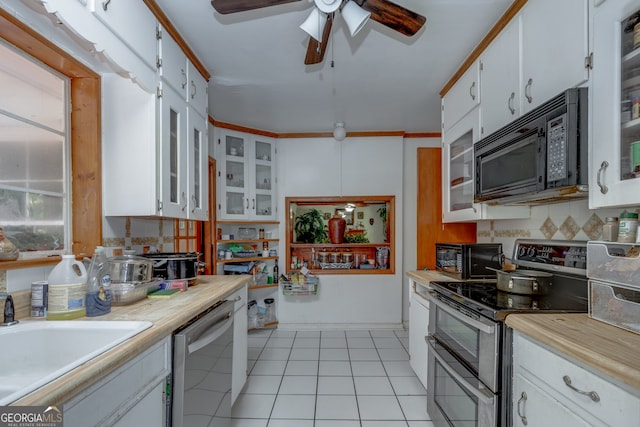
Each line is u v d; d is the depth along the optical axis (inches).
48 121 54.7
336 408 79.5
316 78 88.5
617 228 49.4
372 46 72.7
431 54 76.4
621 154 39.6
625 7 38.6
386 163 139.9
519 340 45.6
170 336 45.8
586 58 44.4
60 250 56.2
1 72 47.0
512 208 76.7
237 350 78.1
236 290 76.7
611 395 31.2
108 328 42.3
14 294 43.8
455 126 87.0
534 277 62.5
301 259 149.9
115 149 60.4
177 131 68.2
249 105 108.4
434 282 76.1
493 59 67.6
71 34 45.7
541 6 53.4
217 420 59.7
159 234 82.8
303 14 61.4
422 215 142.6
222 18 62.5
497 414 47.6
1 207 47.1
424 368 83.3
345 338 128.0
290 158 141.2
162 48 61.2
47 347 41.8
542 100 53.2
